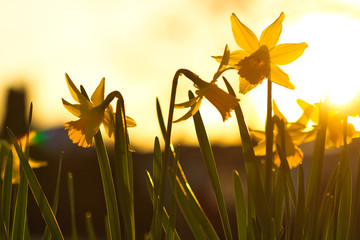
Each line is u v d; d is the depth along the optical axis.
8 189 1.01
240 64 0.94
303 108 1.04
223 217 1.00
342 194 0.99
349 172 0.99
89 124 0.94
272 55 0.95
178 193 1.02
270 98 0.97
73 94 0.95
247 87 0.97
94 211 4.10
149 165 4.01
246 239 1.00
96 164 4.16
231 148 3.08
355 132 1.02
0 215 0.98
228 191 3.00
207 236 1.01
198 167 3.10
